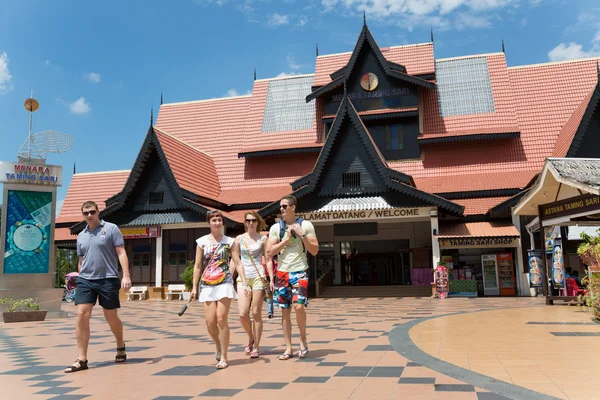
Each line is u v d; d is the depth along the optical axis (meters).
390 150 33.34
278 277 7.57
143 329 12.88
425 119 34.00
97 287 7.42
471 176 31.41
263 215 28.28
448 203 25.84
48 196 19.33
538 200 17.83
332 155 28.27
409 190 26.50
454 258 31.12
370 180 27.61
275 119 37.16
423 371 6.27
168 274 31.84
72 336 11.77
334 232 28.55
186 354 8.33
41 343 10.51
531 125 33.12
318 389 5.50
